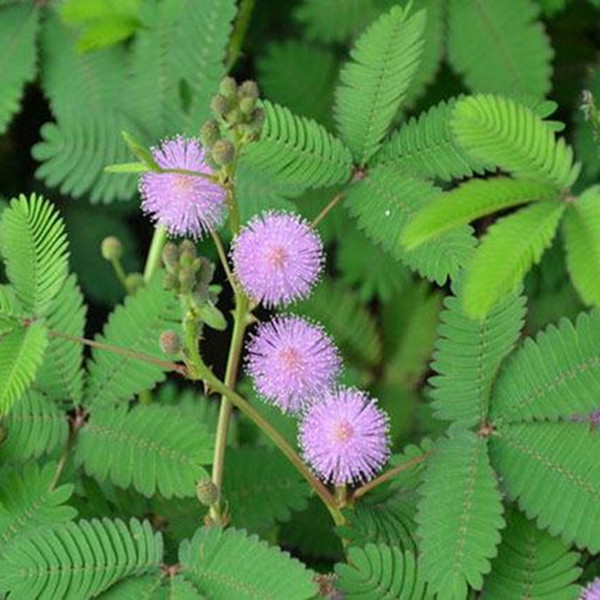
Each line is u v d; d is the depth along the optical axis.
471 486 0.50
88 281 0.64
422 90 0.59
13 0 0.61
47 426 0.52
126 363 0.53
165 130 0.59
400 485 0.52
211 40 0.58
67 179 0.59
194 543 0.50
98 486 0.53
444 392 0.51
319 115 0.61
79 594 0.50
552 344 0.51
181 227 0.50
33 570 0.50
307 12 0.60
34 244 0.50
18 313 0.50
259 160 0.54
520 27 0.58
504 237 0.45
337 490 0.51
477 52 0.58
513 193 0.45
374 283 0.60
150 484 0.52
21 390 0.48
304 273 0.49
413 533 0.51
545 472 0.50
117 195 0.59
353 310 0.60
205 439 0.52
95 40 0.59
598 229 0.45
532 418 0.51
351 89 0.55
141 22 0.59
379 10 0.60
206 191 0.50
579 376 0.50
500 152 0.46
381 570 0.50
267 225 0.49
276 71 0.61
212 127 0.48
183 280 0.48
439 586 0.49
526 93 0.58
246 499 0.54
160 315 0.53
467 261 0.52
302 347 0.50
